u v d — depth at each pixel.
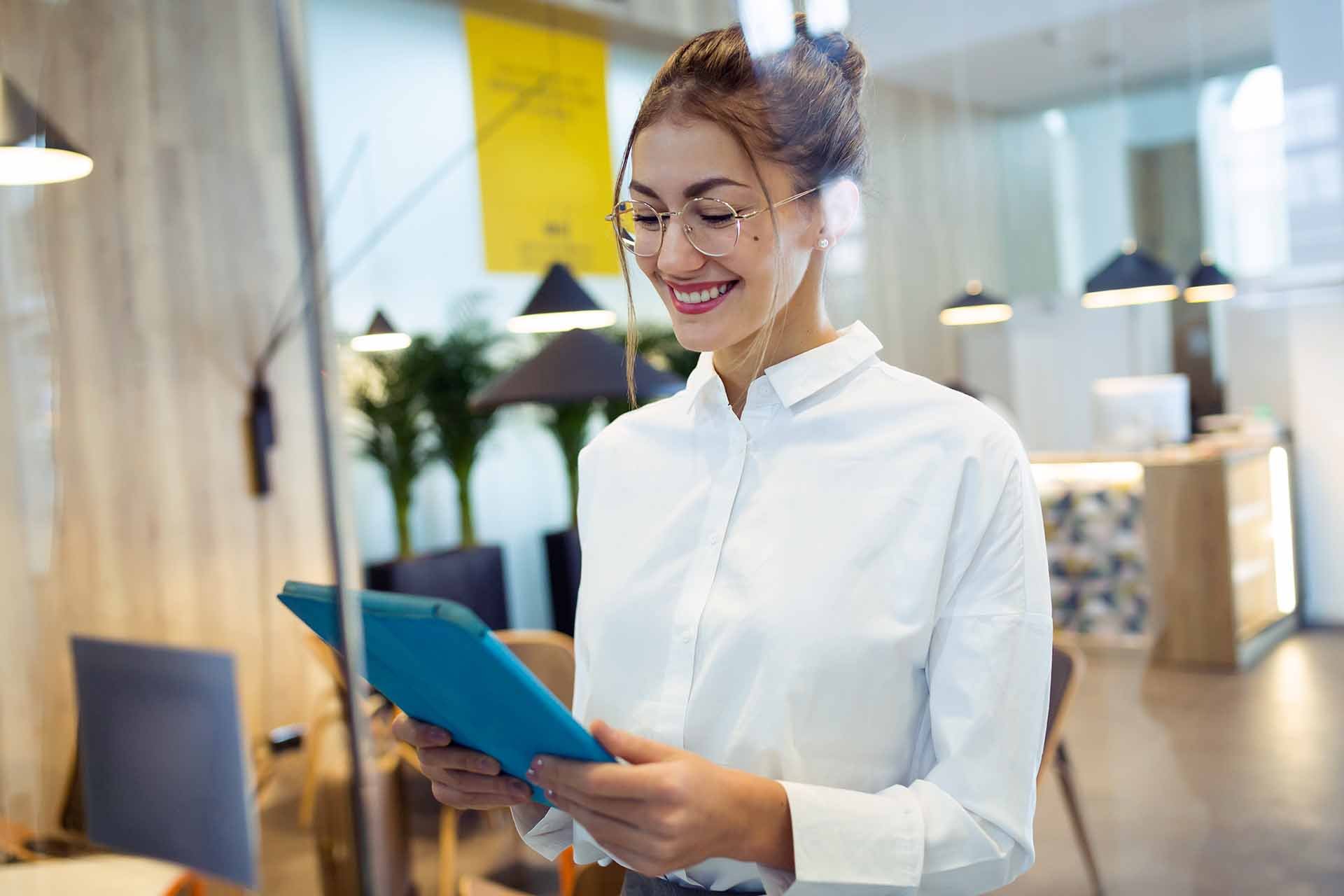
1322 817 2.13
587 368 3.15
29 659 1.16
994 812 0.67
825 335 0.79
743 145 0.69
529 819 0.82
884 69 4.15
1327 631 3.15
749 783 0.62
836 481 0.74
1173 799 2.31
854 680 0.70
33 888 0.99
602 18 4.08
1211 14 3.84
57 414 1.35
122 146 1.53
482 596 3.84
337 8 3.63
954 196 4.43
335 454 0.64
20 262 1.30
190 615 1.96
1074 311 4.39
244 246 2.33
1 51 1.26
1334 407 3.26
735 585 0.74
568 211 4.17
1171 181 4.13
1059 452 3.71
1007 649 0.69
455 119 3.92
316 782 1.45
